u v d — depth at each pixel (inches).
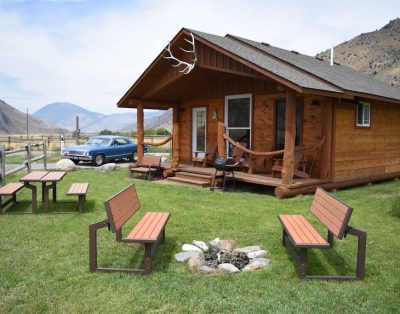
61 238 229.5
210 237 233.6
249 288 156.9
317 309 140.4
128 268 181.0
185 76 471.5
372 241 229.9
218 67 408.2
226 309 139.6
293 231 183.8
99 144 804.6
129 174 566.9
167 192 402.6
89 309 140.0
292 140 365.4
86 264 185.3
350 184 450.6
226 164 408.2
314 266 185.2
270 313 137.0
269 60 430.3
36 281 164.6
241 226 259.0
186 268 180.2
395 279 169.8
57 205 329.7
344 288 158.4
